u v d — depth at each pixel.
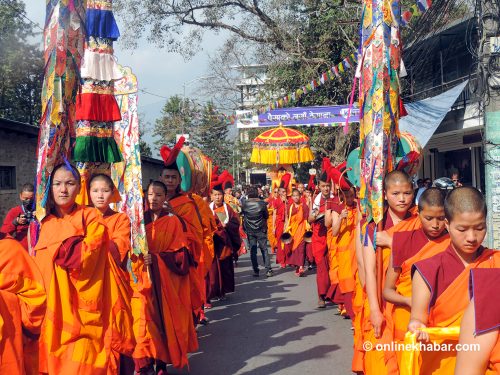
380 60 4.37
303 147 17.66
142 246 5.67
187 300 6.24
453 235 2.88
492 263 2.92
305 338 7.50
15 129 13.03
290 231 13.37
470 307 2.58
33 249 4.39
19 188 13.99
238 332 7.98
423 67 18.30
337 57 22.00
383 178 4.31
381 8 4.37
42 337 4.26
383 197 4.30
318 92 22.16
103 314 4.59
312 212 9.29
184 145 9.54
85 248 4.25
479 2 9.58
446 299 2.94
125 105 5.78
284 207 14.56
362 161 4.59
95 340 4.45
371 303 4.13
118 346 4.65
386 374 4.04
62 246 4.25
